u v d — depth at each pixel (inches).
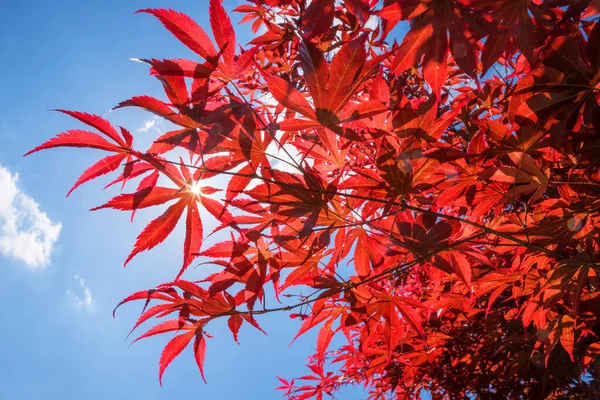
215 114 10.3
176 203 11.6
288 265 13.0
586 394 21.0
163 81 9.8
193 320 13.4
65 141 10.2
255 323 13.5
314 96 10.2
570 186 12.9
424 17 10.3
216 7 9.5
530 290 15.3
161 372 13.4
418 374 28.3
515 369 22.5
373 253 13.2
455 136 17.6
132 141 10.5
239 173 10.9
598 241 13.2
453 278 17.0
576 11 10.4
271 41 19.8
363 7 9.9
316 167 12.4
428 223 12.2
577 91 10.8
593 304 14.8
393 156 11.5
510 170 11.9
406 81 21.1
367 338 14.8
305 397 29.7
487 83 15.6
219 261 12.9
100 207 11.0
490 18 10.4
